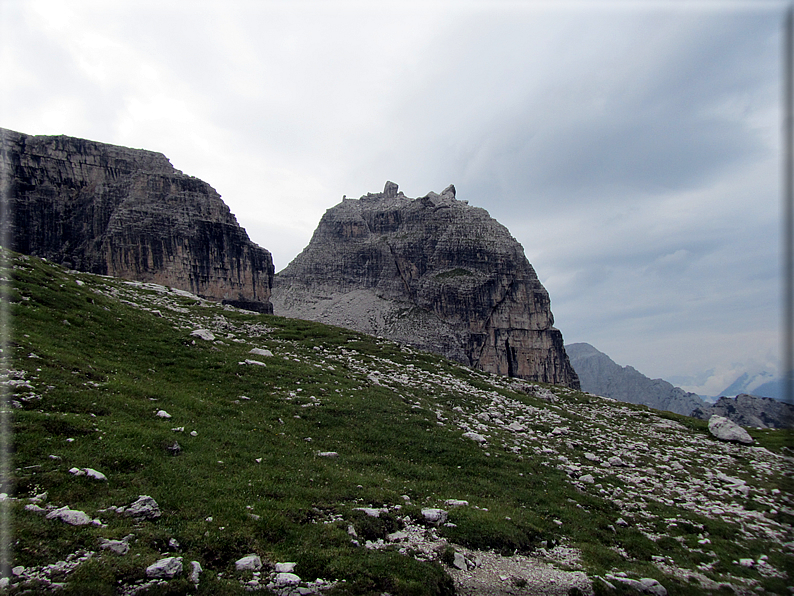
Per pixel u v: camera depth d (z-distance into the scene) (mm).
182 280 163750
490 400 52125
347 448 29484
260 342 56531
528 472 31109
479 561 19047
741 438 50906
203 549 15406
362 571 16016
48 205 150500
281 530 17531
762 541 25438
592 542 23203
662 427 55219
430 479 27516
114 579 12867
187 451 22141
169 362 35594
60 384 23641
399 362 63906
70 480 16484
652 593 18906
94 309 38875
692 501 31156
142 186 166375
